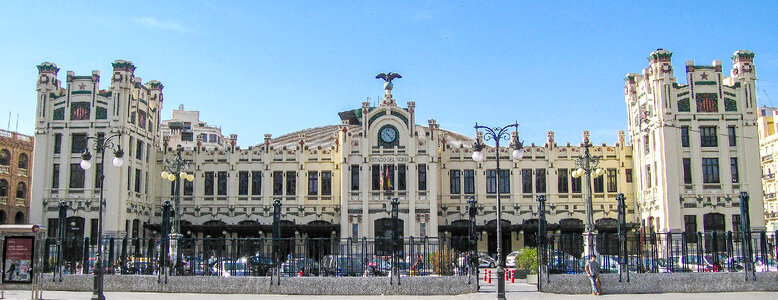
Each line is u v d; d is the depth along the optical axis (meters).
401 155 71.50
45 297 36.91
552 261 41.28
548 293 38.75
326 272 41.56
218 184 76.12
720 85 68.62
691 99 68.31
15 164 91.62
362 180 71.31
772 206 94.00
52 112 70.06
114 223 66.94
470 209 42.84
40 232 36.19
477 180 75.06
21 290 40.09
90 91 69.75
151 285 39.78
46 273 41.31
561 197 74.81
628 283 38.88
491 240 75.06
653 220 69.56
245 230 72.12
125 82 69.62
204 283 39.38
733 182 67.31
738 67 69.25
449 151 75.94
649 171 71.12
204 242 44.19
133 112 71.44
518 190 74.81
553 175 75.06
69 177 68.88
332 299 36.62
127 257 45.84
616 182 75.19
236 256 43.03
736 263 45.06
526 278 48.81
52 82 70.62
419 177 71.62
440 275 40.41
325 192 75.25
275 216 47.12
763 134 98.50
